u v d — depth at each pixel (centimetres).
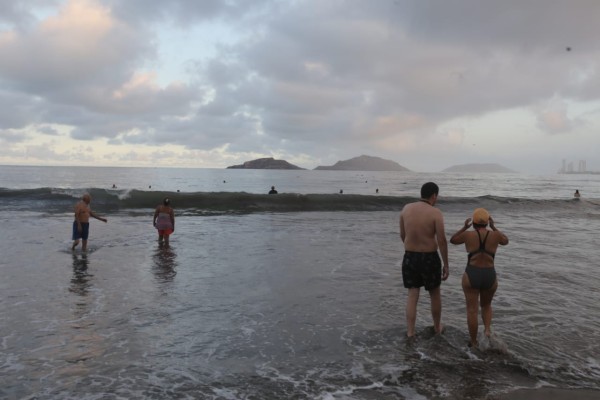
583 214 2370
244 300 674
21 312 600
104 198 2278
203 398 375
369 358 464
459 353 478
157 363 443
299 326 560
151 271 868
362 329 550
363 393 391
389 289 749
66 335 516
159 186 6806
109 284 761
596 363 461
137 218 1794
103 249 1102
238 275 841
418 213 529
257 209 2338
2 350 468
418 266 521
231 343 500
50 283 761
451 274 875
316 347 492
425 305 657
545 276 862
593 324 579
